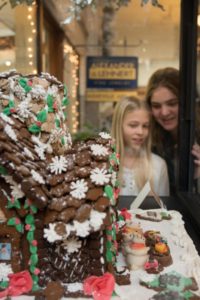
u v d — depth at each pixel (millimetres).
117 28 3957
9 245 1088
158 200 1922
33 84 1139
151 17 3662
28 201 1033
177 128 2404
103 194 1024
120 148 2250
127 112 2240
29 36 2539
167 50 4035
